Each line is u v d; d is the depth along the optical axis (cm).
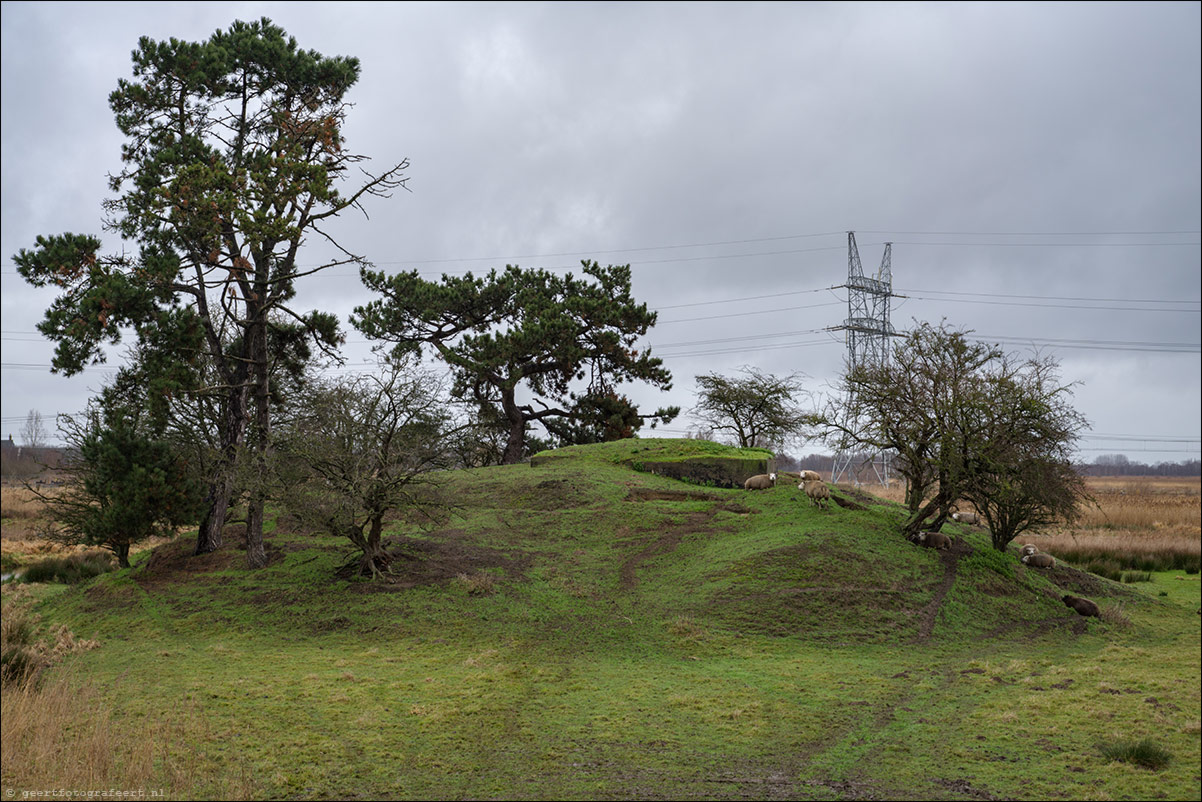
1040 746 1273
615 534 2811
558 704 1523
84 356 2641
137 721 1418
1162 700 1502
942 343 2666
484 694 1584
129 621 2334
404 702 1542
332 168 2886
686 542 2680
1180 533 4744
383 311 4909
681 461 3494
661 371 5006
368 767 1212
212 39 3009
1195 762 1190
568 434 5131
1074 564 3547
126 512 2748
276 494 2525
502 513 3061
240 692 1611
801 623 2091
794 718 1430
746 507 2989
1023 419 2566
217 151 2869
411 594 2305
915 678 1700
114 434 2828
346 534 2473
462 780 1162
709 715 1448
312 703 1536
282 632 2156
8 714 1359
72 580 3372
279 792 1120
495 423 4506
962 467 2548
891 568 2397
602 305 4822
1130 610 2578
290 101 3031
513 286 5119
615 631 2061
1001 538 2900
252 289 2845
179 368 2673
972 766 1198
